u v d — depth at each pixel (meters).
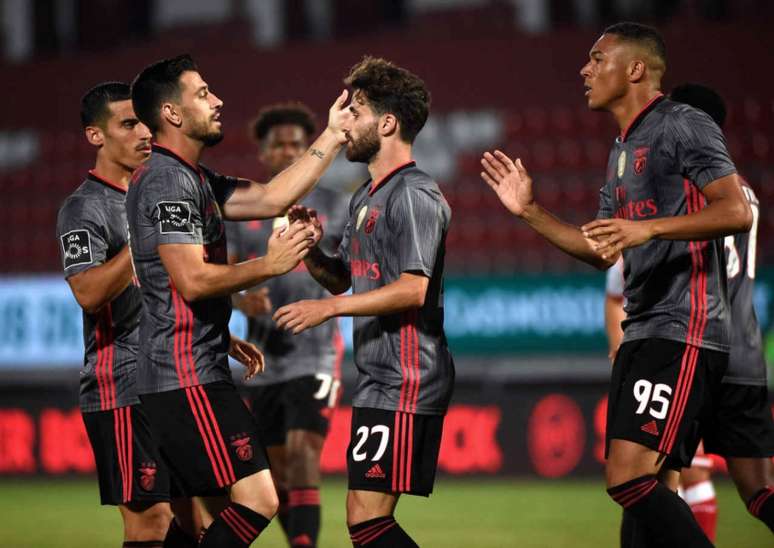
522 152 51.12
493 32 60.19
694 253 14.08
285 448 21.33
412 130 14.57
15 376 39.16
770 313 34.53
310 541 19.64
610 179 14.98
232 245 21.41
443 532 25.44
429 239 13.91
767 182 46.31
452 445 37.22
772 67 52.44
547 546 23.31
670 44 53.66
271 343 21.00
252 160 52.53
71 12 65.19
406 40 57.34
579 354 36.19
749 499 15.36
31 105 60.81
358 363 14.45
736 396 15.26
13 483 38.16
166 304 13.73
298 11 63.69
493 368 36.91
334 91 57.38
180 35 64.50
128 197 14.02
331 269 15.47
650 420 13.91
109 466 15.57
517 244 45.69
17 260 50.31
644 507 13.80
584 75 15.02
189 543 15.66
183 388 13.66
